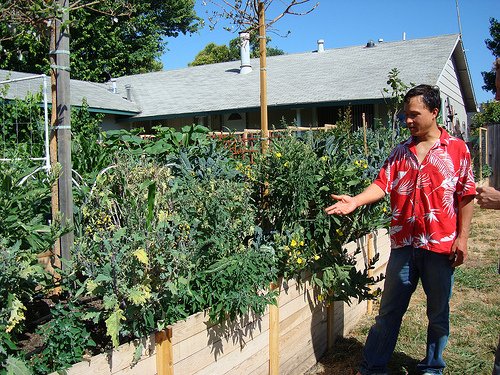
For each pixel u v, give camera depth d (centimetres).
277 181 390
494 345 436
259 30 423
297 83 1816
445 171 334
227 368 319
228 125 1892
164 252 266
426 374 367
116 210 297
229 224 328
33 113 777
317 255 396
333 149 432
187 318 288
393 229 353
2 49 329
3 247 233
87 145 501
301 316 400
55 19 313
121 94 2008
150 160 457
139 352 254
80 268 272
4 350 221
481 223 1030
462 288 590
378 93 1538
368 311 540
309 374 406
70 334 241
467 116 2381
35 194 286
